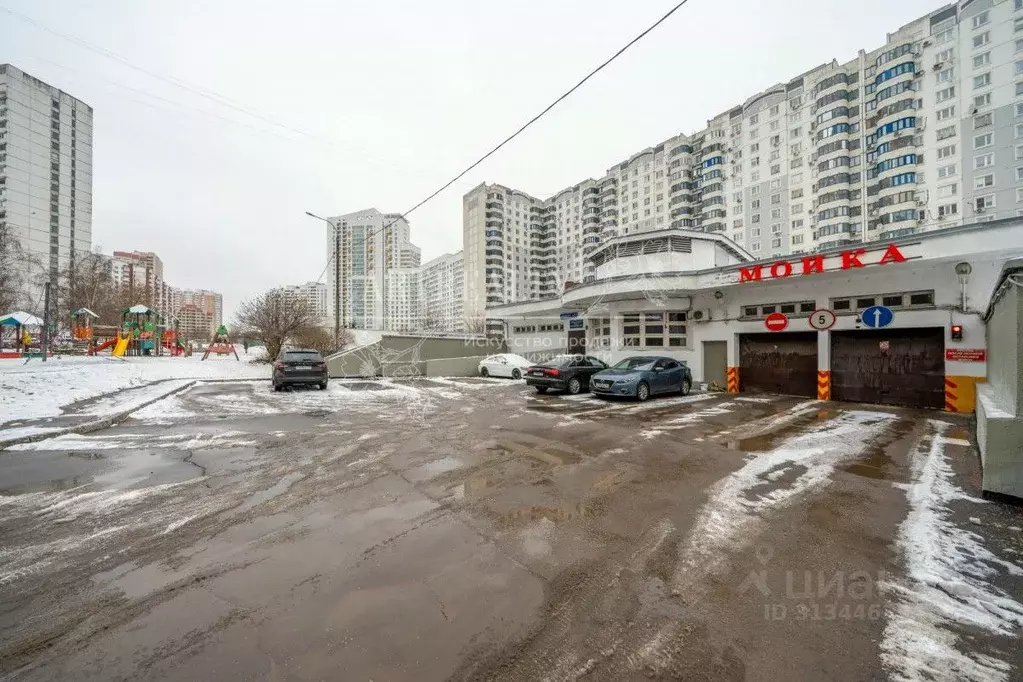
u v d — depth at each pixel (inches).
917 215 1587.1
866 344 459.2
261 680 78.9
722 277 526.6
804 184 1926.7
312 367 572.4
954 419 355.3
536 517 157.8
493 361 820.0
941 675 81.4
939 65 1547.7
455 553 129.6
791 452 251.4
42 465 221.1
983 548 133.6
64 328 1346.0
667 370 514.6
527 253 3503.9
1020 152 1396.4
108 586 110.8
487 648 88.2
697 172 2393.0
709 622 97.2
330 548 132.5
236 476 205.0
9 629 93.4
